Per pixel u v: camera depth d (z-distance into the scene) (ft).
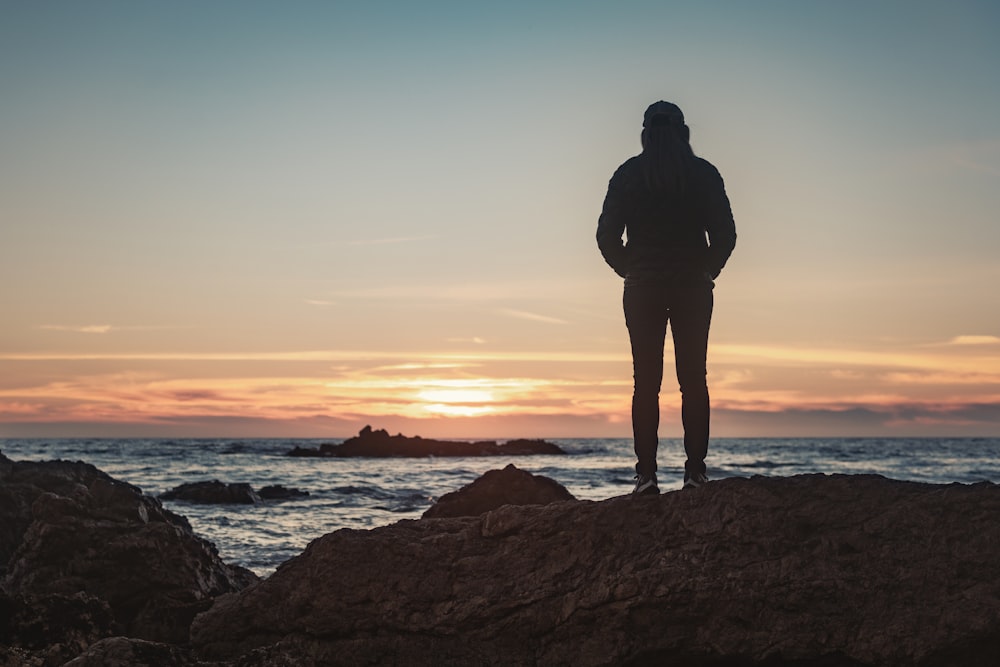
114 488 40.37
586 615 22.71
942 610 20.62
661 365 24.75
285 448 396.98
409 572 24.59
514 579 23.71
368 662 24.48
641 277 24.38
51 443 545.03
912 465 208.03
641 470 24.89
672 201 24.09
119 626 28.84
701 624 22.13
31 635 26.84
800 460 235.40
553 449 363.15
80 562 34.30
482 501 45.88
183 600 33.86
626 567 22.76
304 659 24.26
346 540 25.45
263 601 25.80
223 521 77.77
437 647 23.99
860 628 21.04
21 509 48.03
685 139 24.48
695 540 22.88
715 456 270.46
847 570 21.63
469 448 344.08
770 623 21.61
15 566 35.53
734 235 24.00
